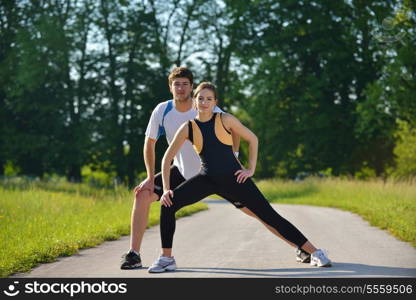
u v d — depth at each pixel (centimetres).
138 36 3947
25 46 3644
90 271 559
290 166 3897
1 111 3891
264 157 3959
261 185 3047
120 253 688
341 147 3725
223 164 538
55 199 1458
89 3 3881
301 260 582
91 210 1247
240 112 4459
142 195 575
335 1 3631
